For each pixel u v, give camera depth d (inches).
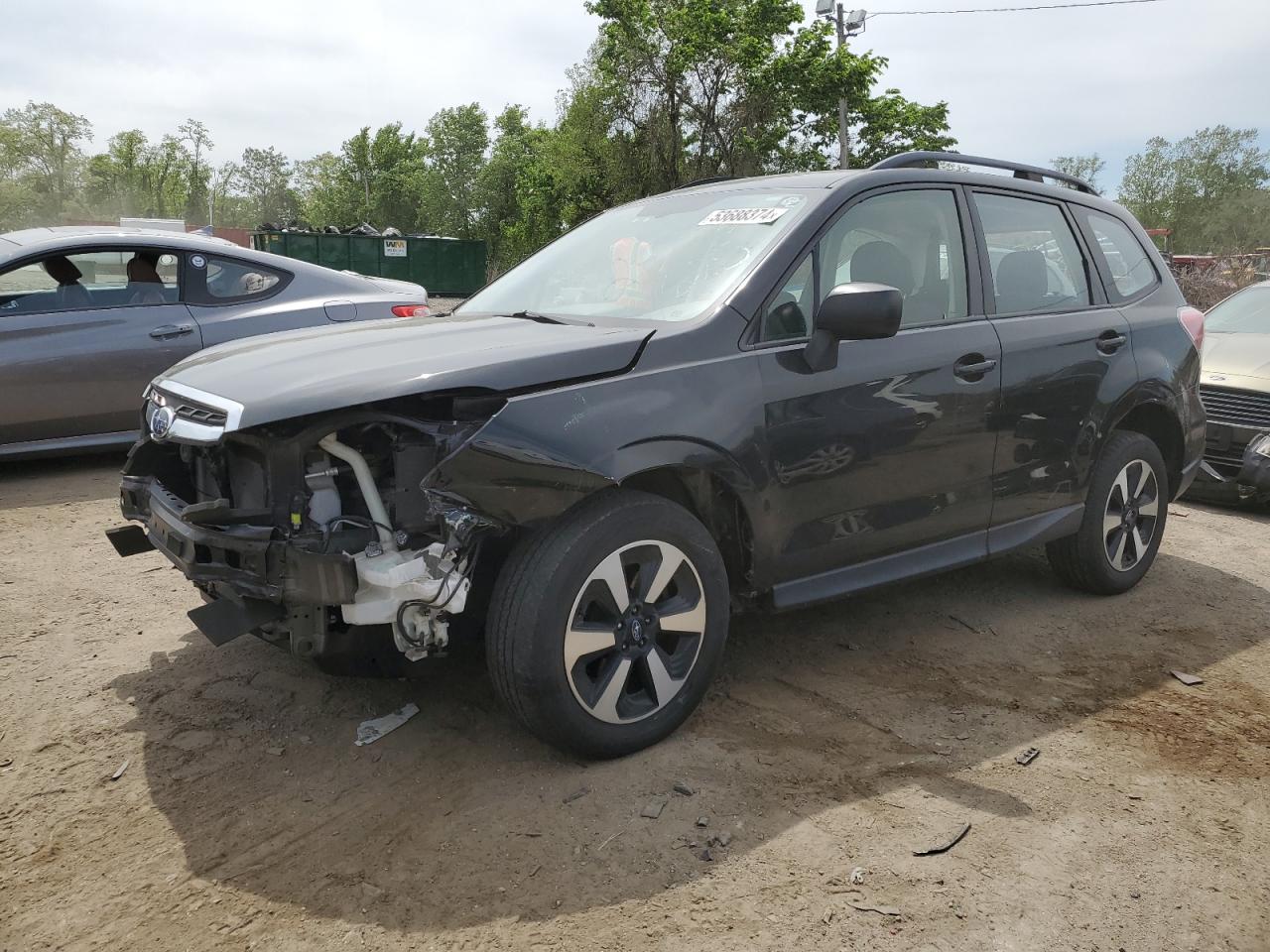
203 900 91.0
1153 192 3508.9
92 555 192.9
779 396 123.8
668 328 121.6
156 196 3607.3
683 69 1422.2
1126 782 114.7
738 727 125.2
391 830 101.8
